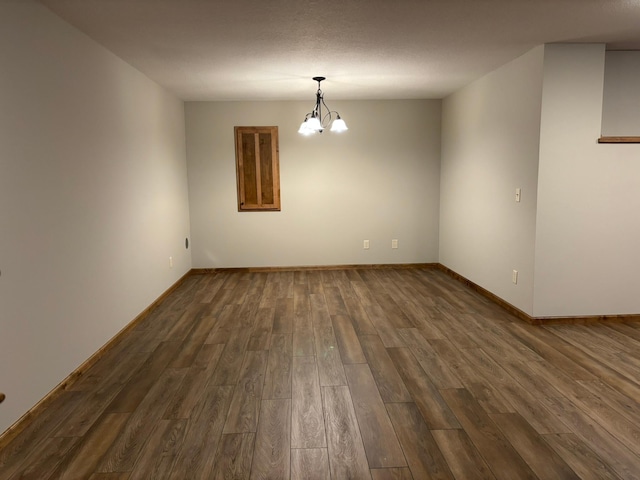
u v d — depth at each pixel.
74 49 3.03
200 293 5.18
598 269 3.89
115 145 3.71
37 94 2.58
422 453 2.14
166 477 1.99
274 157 6.18
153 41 3.37
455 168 5.73
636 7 2.81
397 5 2.74
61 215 2.83
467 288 5.29
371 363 3.18
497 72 4.46
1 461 2.10
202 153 6.12
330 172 6.25
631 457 2.09
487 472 1.99
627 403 2.58
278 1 2.64
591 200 3.81
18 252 2.38
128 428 2.38
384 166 6.29
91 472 2.02
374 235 6.39
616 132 4.10
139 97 4.30
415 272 6.21
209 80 4.73
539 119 3.72
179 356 3.34
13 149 2.35
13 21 2.36
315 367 3.12
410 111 6.22
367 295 5.01
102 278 3.42
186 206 6.05
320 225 6.33
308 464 2.07
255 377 2.98
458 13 2.90
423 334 3.74
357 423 2.41
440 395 2.70
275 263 6.36
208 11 2.78
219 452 2.16
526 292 4.02
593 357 3.23
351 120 6.20
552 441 2.22
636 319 3.98
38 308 2.56
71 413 2.53
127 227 3.94
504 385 2.82
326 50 3.70
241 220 6.27
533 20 3.05
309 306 4.60
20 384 2.38
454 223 5.81
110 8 2.70
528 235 3.95
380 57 3.95
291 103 6.10
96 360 3.25
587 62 3.65
